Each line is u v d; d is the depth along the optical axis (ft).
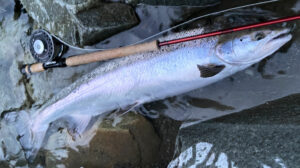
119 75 2.72
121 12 2.66
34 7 2.80
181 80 2.58
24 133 3.07
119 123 2.80
